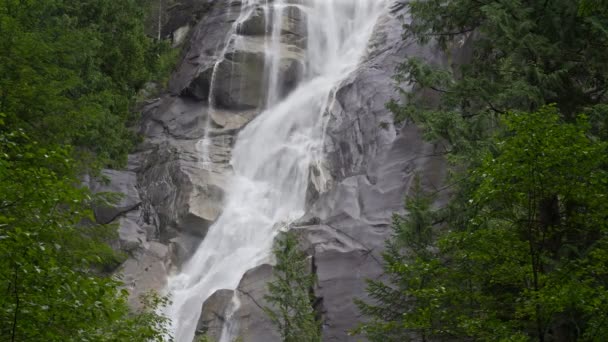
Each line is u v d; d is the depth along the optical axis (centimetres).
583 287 1085
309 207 3141
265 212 3309
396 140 2853
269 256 2819
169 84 4081
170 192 3331
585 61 1744
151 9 4819
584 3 1438
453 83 1870
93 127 2666
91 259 1069
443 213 1781
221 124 3750
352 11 4228
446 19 2017
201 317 2652
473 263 1348
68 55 2327
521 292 1185
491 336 1172
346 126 3262
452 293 1258
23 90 1800
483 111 1744
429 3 2002
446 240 1244
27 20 2284
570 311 1307
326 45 4109
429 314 1277
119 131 2956
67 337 936
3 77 1834
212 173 3444
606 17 1680
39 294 902
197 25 4394
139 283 2870
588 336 1111
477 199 1176
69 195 1006
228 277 2972
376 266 2503
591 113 1627
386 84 3244
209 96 3875
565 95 1706
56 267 918
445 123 1783
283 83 3934
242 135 3706
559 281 1121
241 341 2414
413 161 2741
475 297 1246
